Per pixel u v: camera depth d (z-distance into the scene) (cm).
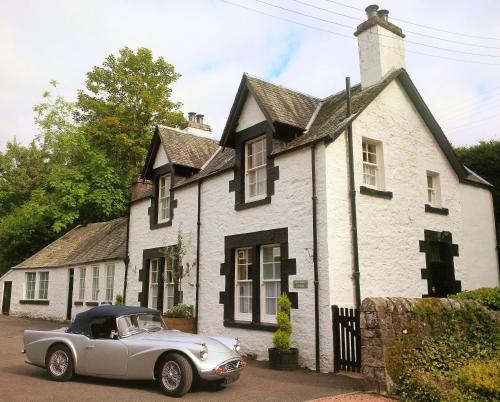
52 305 2386
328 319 1028
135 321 883
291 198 1173
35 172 3659
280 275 1187
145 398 747
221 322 1343
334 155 1123
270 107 1266
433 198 1419
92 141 2919
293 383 880
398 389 767
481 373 725
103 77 2894
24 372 969
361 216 1144
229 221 1369
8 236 3005
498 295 1030
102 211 2711
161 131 1759
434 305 901
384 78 1323
